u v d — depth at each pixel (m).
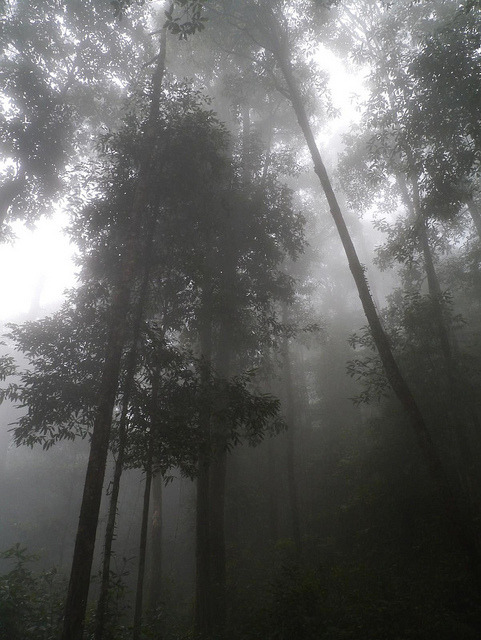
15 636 7.78
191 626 10.55
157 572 13.54
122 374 8.65
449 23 11.19
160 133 10.07
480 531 10.43
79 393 8.47
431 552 10.90
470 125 11.16
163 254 9.95
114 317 8.06
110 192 9.94
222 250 12.62
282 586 9.23
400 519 12.30
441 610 8.55
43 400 8.41
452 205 13.27
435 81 11.10
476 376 13.59
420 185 12.48
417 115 11.66
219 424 11.15
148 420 8.43
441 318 12.61
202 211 10.54
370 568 11.25
